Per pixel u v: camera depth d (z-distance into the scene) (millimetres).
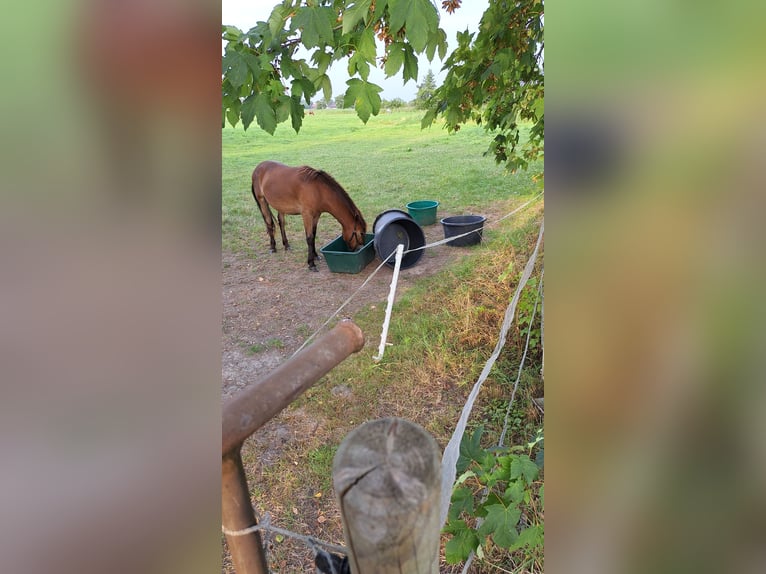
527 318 3260
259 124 1579
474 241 5570
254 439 2949
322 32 1439
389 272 5129
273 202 5527
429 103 3051
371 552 586
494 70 2309
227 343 4086
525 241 4871
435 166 9586
